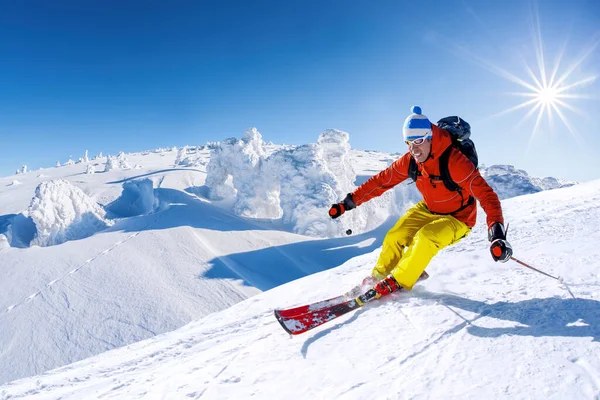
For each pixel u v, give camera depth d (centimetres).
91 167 8419
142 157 13638
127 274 2717
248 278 2867
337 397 179
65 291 2488
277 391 196
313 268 3278
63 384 361
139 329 2142
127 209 5628
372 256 496
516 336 197
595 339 179
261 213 4778
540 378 160
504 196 3819
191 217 4044
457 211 295
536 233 422
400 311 260
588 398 144
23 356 1939
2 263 2836
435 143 277
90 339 2056
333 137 4769
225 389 208
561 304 224
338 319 272
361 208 4431
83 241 3288
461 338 208
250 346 263
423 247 278
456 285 294
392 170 326
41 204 3716
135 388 265
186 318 2266
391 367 195
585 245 338
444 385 170
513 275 295
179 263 2964
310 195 4144
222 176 5409
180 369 272
